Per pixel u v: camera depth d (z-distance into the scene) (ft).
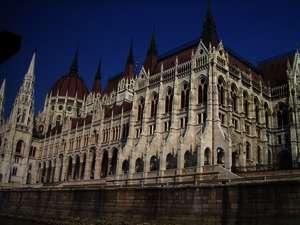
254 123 263.49
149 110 294.25
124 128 330.13
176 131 255.09
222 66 254.06
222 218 131.13
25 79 490.49
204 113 239.50
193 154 230.48
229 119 239.30
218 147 216.33
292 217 111.86
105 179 282.77
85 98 569.23
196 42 301.84
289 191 114.83
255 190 124.36
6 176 428.15
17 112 463.42
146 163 249.14
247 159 248.52
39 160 466.70
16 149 451.94
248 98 272.31
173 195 151.94
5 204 275.59
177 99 265.34
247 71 300.20
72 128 420.77
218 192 135.85
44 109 593.01
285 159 270.46
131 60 466.70
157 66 328.90
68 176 400.67
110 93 475.31
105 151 348.18
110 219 177.17
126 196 174.91
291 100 269.23
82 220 189.98
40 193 241.55
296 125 257.96
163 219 151.74
